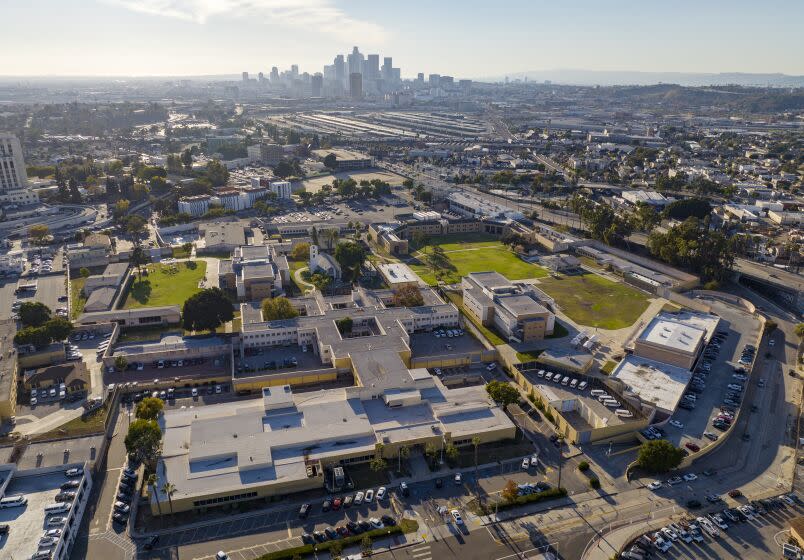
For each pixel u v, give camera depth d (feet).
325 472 625.41
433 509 578.66
